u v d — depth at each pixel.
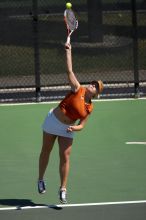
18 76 30.52
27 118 27.66
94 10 30.41
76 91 17.83
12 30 30.34
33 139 24.89
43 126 18.28
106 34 30.55
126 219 17.17
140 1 30.28
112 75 30.78
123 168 21.56
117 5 30.25
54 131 18.05
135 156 22.77
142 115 27.88
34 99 30.38
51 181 20.44
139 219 17.16
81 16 30.44
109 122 26.91
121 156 22.78
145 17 30.44
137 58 30.55
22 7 29.97
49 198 19.02
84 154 23.06
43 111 28.67
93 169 21.52
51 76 30.41
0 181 20.48
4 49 30.52
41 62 30.38
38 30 30.14
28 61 30.52
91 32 30.52
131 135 25.22
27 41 30.38
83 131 25.70
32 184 20.19
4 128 26.31
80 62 30.72
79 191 19.53
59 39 30.34
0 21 30.20
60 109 17.97
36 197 19.09
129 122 26.89
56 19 30.23
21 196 19.20
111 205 18.28
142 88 31.06
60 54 30.44
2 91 30.92
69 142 18.17
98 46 30.64
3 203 18.62
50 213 17.77
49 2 30.08
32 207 18.23
